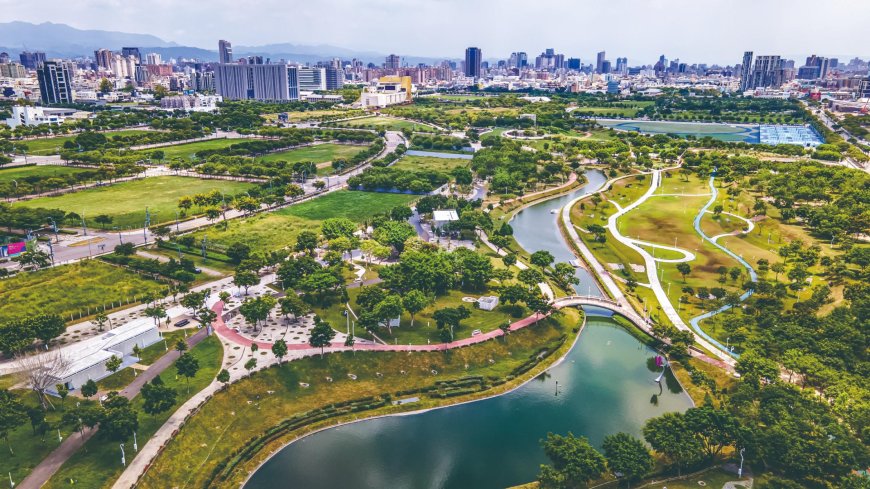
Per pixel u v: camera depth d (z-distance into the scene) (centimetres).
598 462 16538
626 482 16925
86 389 19238
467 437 19812
